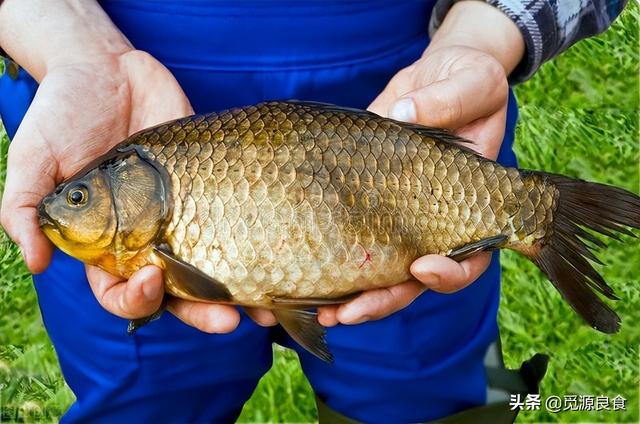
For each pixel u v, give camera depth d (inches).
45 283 30.7
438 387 31.9
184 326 29.8
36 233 24.8
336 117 24.5
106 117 27.0
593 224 26.1
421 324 30.8
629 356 42.6
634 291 45.1
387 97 28.6
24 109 30.5
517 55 29.6
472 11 29.5
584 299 25.9
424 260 24.3
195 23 27.5
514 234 25.6
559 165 52.4
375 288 24.7
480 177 25.1
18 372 41.3
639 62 59.1
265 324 26.0
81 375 31.2
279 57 27.8
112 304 24.8
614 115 55.9
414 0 29.0
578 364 42.0
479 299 32.0
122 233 24.3
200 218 23.9
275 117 24.3
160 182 24.1
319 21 27.5
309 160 23.9
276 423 39.1
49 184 25.7
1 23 28.3
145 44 28.4
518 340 42.8
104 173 24.5
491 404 33.1
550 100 56.8
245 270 23.8
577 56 58.6
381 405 32.0
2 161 49.8
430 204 24.7
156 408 31.4
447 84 26.0
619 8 30.6
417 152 24.7
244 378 32.2
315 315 24.9
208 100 28.6
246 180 23.7
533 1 29.1
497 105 27.5
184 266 23.6
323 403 33.0
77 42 27.6
